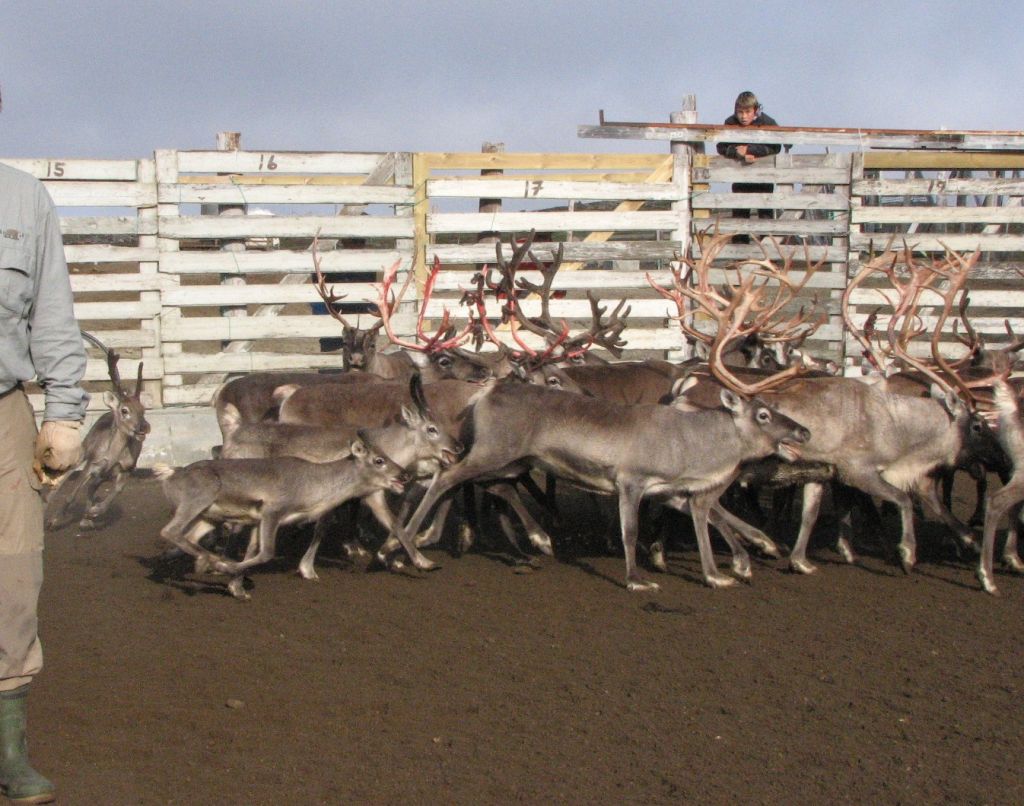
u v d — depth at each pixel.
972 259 8.40
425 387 8.62
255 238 12.94
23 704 4.12
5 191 3.90
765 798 4.38
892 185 13.39
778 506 9.09
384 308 9.84
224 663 5.84
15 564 4.01
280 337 12.27
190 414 11.70
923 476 8.20
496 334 12.62
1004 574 7.86
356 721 5.10
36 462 4.05
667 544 8.59
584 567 8.02
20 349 3.97
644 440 7.49
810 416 7.87
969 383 8.25
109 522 9.31
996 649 6.21
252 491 7.22
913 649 6.20
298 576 7.69
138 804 4.22
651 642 6.28
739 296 7.97
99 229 11.83
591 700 5.39
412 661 5.92
